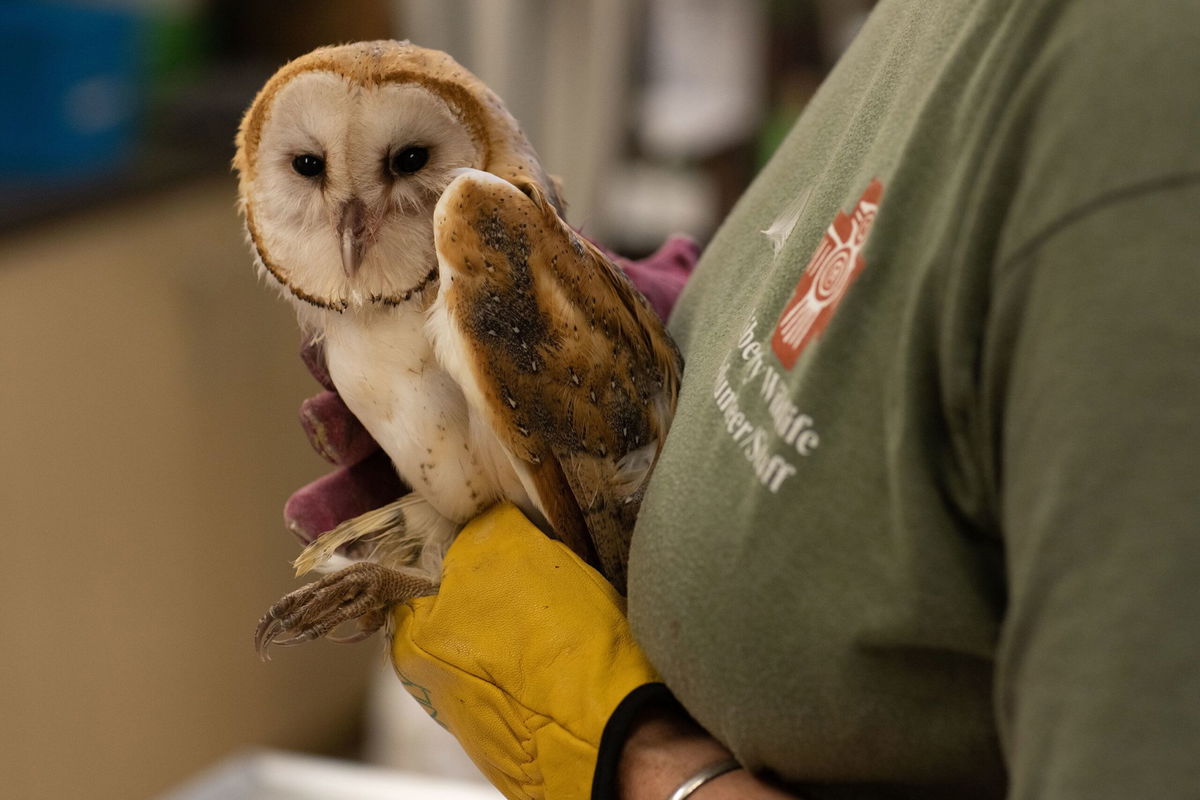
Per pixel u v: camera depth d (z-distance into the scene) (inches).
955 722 21.0
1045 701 16.9
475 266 31.6
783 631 21.9
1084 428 16.6
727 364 25.3
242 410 96.9
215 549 96.3
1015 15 19.0
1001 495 19.0
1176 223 16.3
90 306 83.0
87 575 85.7
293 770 56.2
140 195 85.6
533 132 88.0
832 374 21.1
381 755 96.7
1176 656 15.9
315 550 34.7
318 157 36.1
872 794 23.5
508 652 29.7
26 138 82.9
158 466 90.0
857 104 26.6
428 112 35.4
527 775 29.4
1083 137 17.1
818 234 24.0
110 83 88.2
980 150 18.8
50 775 85.2
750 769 24.8
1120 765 16.0
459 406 34.3
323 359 38.5
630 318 33.6
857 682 21.3
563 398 32.2
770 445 22.2
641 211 116.4
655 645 25.4
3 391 77.7
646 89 116.3
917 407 19.6
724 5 113.8
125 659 89.8
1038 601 17.1
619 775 27.1
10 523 79.5
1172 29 17.0
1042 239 17.3
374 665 113.7
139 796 93.0
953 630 19.7
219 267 93.2
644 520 26.2
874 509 20.7
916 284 19.5
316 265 36.2
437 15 83.3
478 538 33.0
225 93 97.4
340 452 37.8
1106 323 16.5
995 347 18.2
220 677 98.8
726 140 116.5
